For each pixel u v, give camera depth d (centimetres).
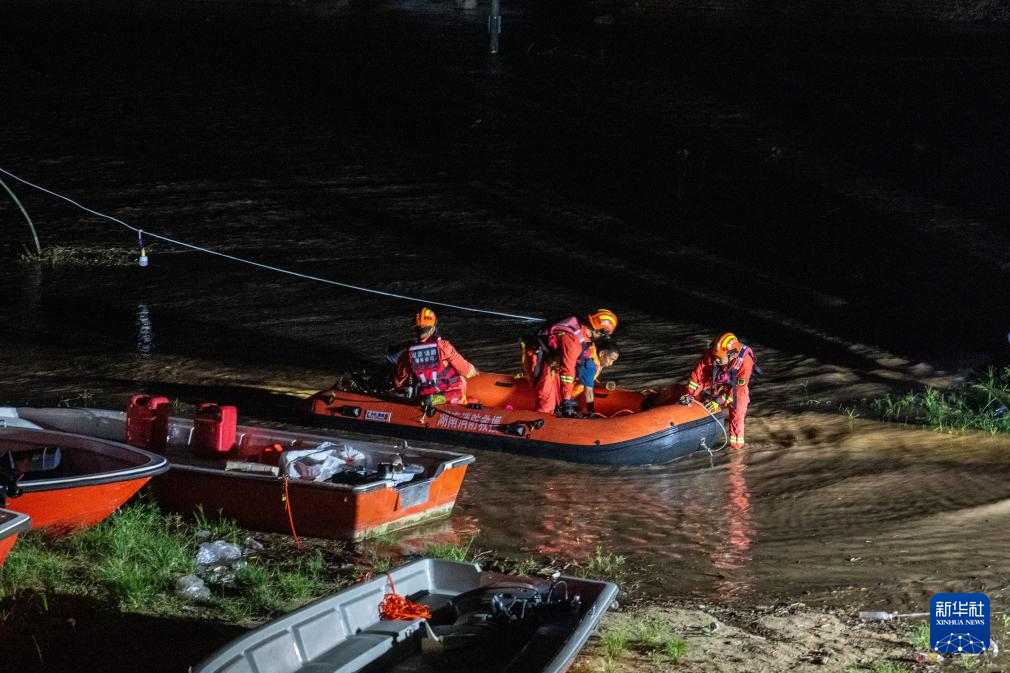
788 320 3222
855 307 3400
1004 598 1375
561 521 1678
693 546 1577
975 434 2209
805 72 6688
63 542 1436
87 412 1842
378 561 1477
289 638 1030
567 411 2052
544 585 1193
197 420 1739
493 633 1102
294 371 2547
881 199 4734
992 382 2517
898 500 1791
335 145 5012
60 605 1259
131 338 2770
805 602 1366
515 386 2205
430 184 4591
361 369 2577
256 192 4341
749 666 1166
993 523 1670
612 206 4456
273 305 3150
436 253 3775
